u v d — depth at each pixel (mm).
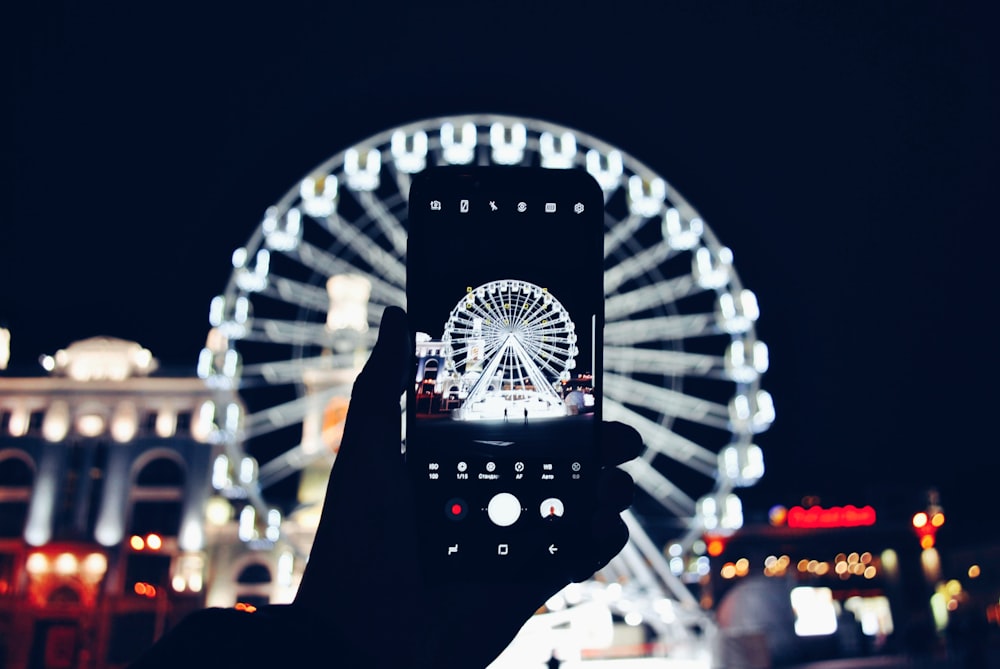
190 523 54000
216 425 33344
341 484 2805
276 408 34562
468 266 4801
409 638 2629
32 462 55969
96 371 58469
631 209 33531
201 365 32969
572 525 4031
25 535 54031
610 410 31922
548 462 4207
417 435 4250
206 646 1841
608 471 3678
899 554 58719
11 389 57594
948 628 43094
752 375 32688
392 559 2693
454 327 4664
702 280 33156
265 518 34438
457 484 4148
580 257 4836
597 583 34688
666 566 34125
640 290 33281
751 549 57375
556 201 4941
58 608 51344
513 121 33656
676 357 32938
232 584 53094
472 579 3146
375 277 33531
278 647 1933
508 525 4062
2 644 50438
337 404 47094
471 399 4391
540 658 34656
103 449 56656
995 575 66000
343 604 2531
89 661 49438
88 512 55094
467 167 4977
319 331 33906
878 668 43000
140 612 51719
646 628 46969
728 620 44125
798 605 48719
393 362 3062
